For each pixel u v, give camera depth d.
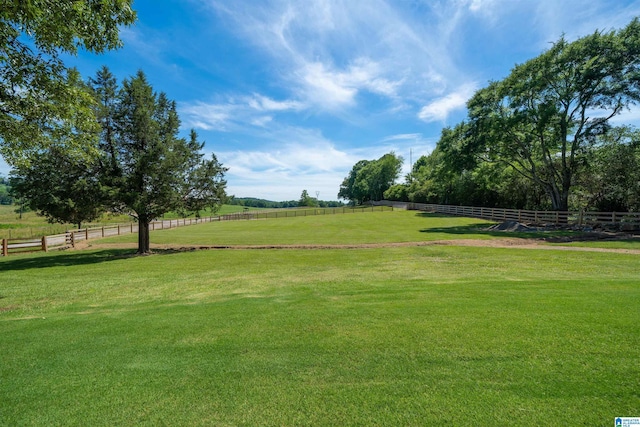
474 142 28.45
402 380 2.88
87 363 3.48
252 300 6.21
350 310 5.12
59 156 13.52
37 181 14.28
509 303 5.09
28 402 2.76
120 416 2.52
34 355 3.73
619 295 5.38
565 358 3.12
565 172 25.05
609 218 21.22
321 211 63.56
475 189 44.00
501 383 2.74
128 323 4.90
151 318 5.14
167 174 15.87
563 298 5.28
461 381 2.81
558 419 2.26
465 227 26.20
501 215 33.06
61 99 6.58
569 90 23.09
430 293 6.11
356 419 2.37
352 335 3.98
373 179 90.69
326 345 3.70
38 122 6.88
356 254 13.44
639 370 2.86
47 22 5.09
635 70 20.61
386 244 16.81
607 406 2.37
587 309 4.59
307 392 2.75
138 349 3.82
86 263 13.81
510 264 10.14
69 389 2.94
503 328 3.96
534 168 27.47
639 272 8.50
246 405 2.61
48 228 35.66
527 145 27.94
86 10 5.23
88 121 7.46
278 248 16.66
